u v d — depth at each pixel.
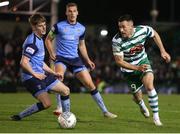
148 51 79.31
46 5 62.16
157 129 25.42
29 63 26.70
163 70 74.62
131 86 29.39
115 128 25.67
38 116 30.94
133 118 30.83
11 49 72.88
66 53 29.66
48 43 30.06
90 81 29.91
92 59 79.88
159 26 95.19
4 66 69.06
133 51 27.83
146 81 27.09
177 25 94.56
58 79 27.86
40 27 26.67
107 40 87.62
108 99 49.91
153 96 27.02
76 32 29.77
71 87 67.38
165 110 37.12
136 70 27.08
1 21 86.44
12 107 38.44
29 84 27.06
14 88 65.56
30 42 26.59
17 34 77.75
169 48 90.81
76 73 29.81
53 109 35.72
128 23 27.08
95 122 28.30
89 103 43.47
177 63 77.81
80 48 30.44
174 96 58.50
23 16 65.88
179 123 28.66
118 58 27.50
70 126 25.17
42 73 27.38
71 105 40.94
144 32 27.67
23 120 28.70
